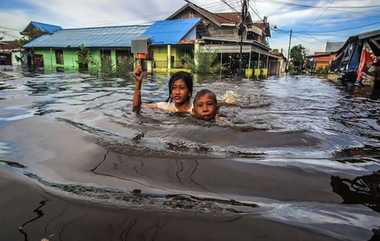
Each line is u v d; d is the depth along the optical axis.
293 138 2.65
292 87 11.05
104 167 1.93
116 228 1.24
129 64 19.41
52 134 2.79
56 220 1.30
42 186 1.66
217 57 23.23
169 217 1.32
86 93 6.73
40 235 1.19
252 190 1.60
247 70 22.08
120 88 8.20
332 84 13.49
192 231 1.21
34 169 1.92
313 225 1.26
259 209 1.39
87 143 2.45
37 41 31.55
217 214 1.34
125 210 1.38
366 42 13.38
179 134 2.70
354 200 1.50
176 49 24.19
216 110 3.51
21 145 2.46
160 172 1.84
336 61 20.78
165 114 3.77
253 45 23.52
